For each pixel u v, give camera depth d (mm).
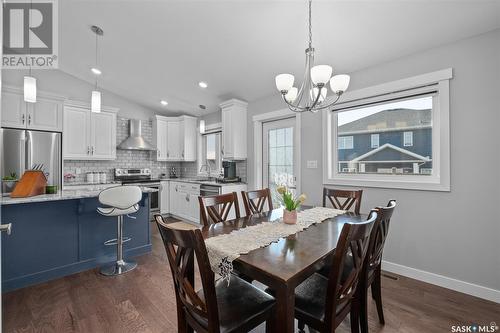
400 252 2613
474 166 2186
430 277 2424
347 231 1187
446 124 2314
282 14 2357
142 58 3699
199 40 2980
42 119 3785
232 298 1428
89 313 1997
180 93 4691
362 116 3041
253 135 4207
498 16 1973
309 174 3412
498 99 2072
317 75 1712
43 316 1958
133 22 2900
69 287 2406
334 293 1223
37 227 2521
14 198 2389
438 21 2115
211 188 4297
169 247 1307
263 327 1834
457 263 2281
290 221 1914
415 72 2504
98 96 2906
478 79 2160
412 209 2539
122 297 2229
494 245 2104
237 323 1240
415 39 2344
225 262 1337
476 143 2174
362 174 3027
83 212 2785
